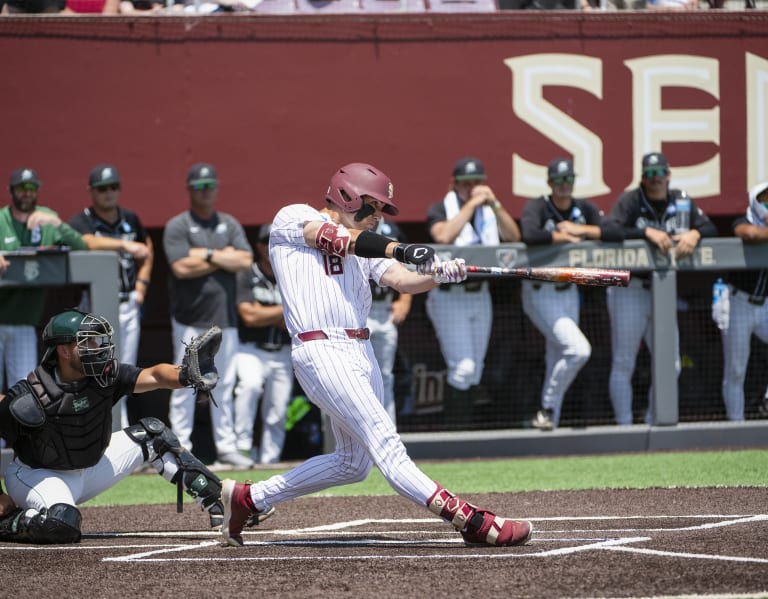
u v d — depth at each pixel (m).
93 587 15.69
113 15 37.41
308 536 20.89
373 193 18.97
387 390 34.59
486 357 35.41
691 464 31.89
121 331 33.06
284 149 38.19
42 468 20.92
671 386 35.44
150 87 37.66
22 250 31.36
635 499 24.98
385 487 29.72
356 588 15.07
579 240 34.62
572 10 39.91
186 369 19.66
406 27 38.50
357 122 38.41
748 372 36.59
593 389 36.03
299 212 18.83
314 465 19.16
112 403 20.83
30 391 20.34
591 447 35.41
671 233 35.28
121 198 37.62
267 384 34.75
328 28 38.25
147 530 22.62
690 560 16.30
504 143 38.91
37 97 37.09
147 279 34.16
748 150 39.88
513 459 34.62
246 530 22.09
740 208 39.91
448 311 34.50
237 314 34.09
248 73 38.00
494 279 34.88
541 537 19.39
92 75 37.34
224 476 31.67
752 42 39.75
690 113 39.56
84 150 37.34
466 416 35.34
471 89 38.75
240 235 34.09
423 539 19.88
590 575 15.40
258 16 37.94
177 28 37.72
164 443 21.73
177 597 14.84
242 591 15.07
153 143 37.69
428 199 38.72
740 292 35.78
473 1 39.81
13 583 16.14
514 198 39.03
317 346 18.38
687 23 39.44
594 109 39.16
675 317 35.25
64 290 35.12
